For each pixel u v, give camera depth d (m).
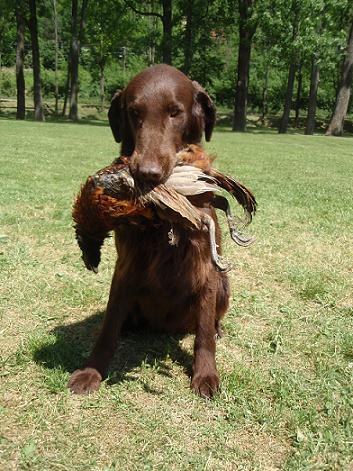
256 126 19.17
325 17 13.30
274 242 2.61
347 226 3.00
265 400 1.33
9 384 1.34
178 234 1.26
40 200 3.25
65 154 6.08
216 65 16.66
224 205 1.33
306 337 1.67
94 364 1.37
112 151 6.62
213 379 1.36
